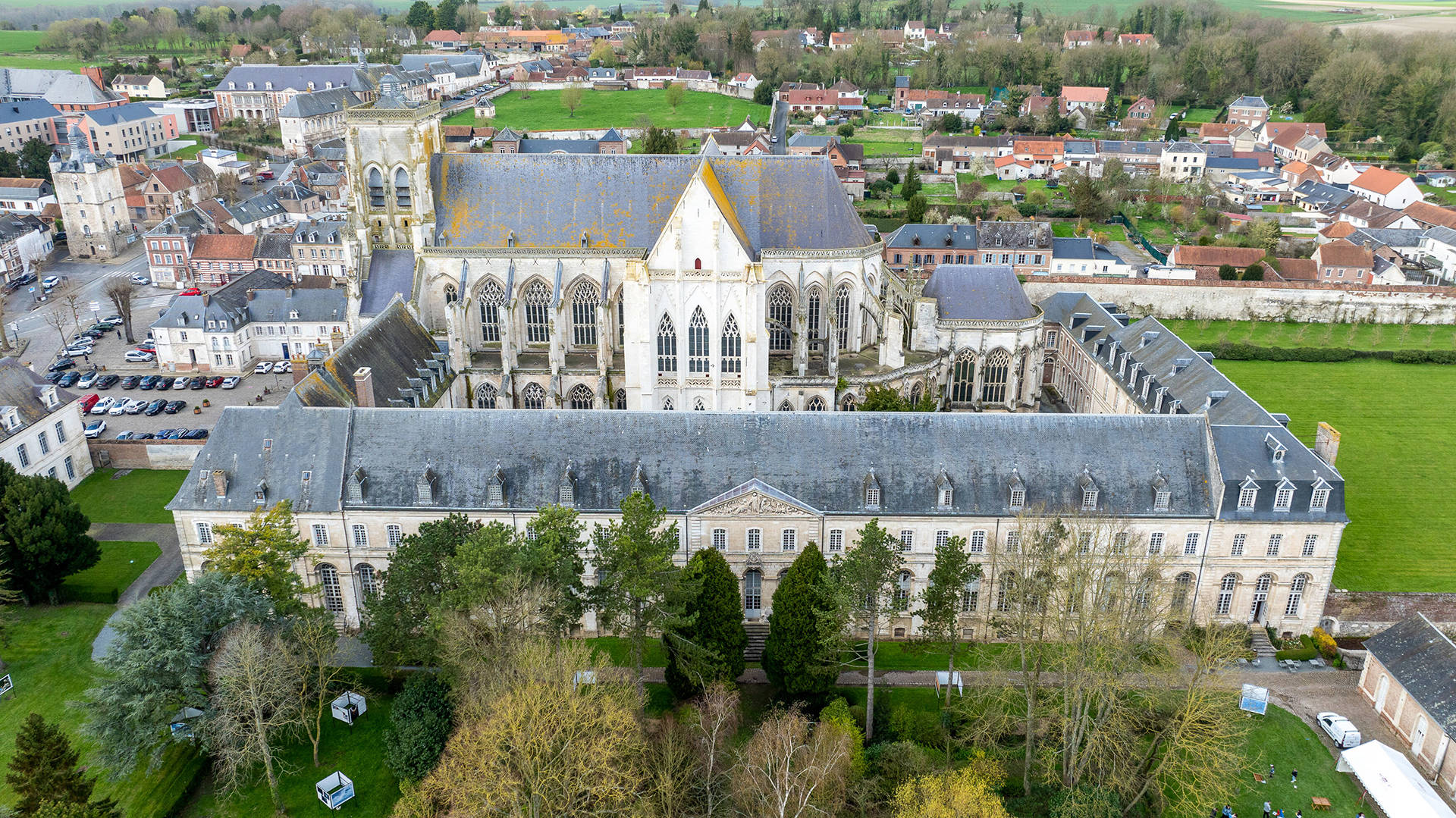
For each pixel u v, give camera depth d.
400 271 142.38
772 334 142.62
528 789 69.38
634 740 74.06
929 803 68.75
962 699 90.06
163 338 179.50
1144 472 98.69
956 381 151.62
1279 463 98.94
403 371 125.69
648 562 81.25
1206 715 77.81
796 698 90.38
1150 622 85.69
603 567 87.88
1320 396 167.00
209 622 82.56
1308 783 85.31
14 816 71.94
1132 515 97.31
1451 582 113.19
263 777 84.50
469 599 76.25
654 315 129.25
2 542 104.38
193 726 82.94
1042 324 149.25
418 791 74.38
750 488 96.25
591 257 136.75
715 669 86.06
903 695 93.62
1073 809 75.75
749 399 131.75
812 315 143.38
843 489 98.06
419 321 137.50
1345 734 88.62
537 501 98.25
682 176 137.62
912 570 100.00
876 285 144.50
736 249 125.00
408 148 136.50
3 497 105.88
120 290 193.62
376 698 93.31
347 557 100.88
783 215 136.38
